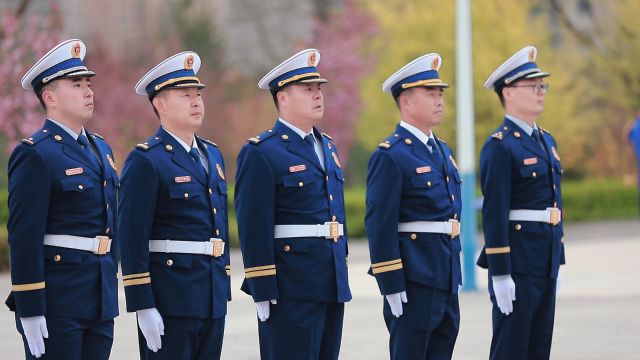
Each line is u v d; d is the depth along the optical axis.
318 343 10.75
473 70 40.03
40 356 9.57
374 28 46.09
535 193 12.18
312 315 10.69
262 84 11.20
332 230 10.82
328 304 10.89
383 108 43.75
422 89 11.65
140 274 9.99
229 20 48.03
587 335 15.83
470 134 20.03
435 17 42.03
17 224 9.58
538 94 12.35
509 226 12.20
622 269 23.77
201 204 10.33
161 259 10.18
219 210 10.51
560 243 12.37
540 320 12.35
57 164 9.73
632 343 15.13
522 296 12.08
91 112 10.05
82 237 9.79
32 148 9.67
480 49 40.47
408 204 11.48
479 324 16.86
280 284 10.71
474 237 20.20
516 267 12.11
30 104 33.62
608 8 45.53
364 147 47.97
